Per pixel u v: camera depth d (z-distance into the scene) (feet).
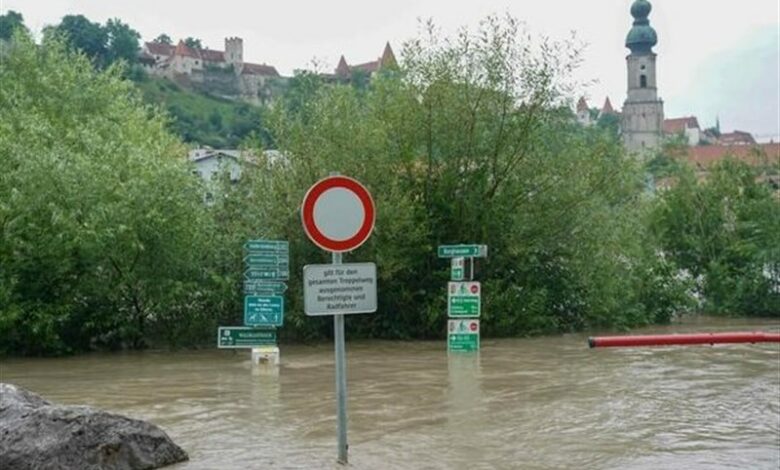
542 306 86.07
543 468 30.68
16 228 69.92
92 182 71.10
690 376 55.06
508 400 45.65
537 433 36.81
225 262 77.92
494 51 85.56
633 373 56.70
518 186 86.12
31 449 28.50
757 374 55.98
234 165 82.99
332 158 80.38
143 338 75.77
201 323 77.92
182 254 74.18
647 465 31.04
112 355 71.36
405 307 83.56
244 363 64.13
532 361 63.87
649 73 488.85
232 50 460.55
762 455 32.68
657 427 38.19
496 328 83.71
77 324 73.87
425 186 84.89
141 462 29.84
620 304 94.68
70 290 72.38
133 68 397.39
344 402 31.04
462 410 42.55
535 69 85.81
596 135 91.81
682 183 119.14
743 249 112.98
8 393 32.09
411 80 85.56
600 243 90.12
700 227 116.67
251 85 455.22
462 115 84.28
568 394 47.75
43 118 89.81
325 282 30.35
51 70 105.70
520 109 85.56
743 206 115.85
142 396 48.21
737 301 111.65
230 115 392.88
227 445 34.22
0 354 70.69
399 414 41.39
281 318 61.77
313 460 31.42
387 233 79.41
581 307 91.86
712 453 33.04
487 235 85.20
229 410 42.75
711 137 568.00
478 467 30.71
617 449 33.73
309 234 30.25
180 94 406.62
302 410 42.60
